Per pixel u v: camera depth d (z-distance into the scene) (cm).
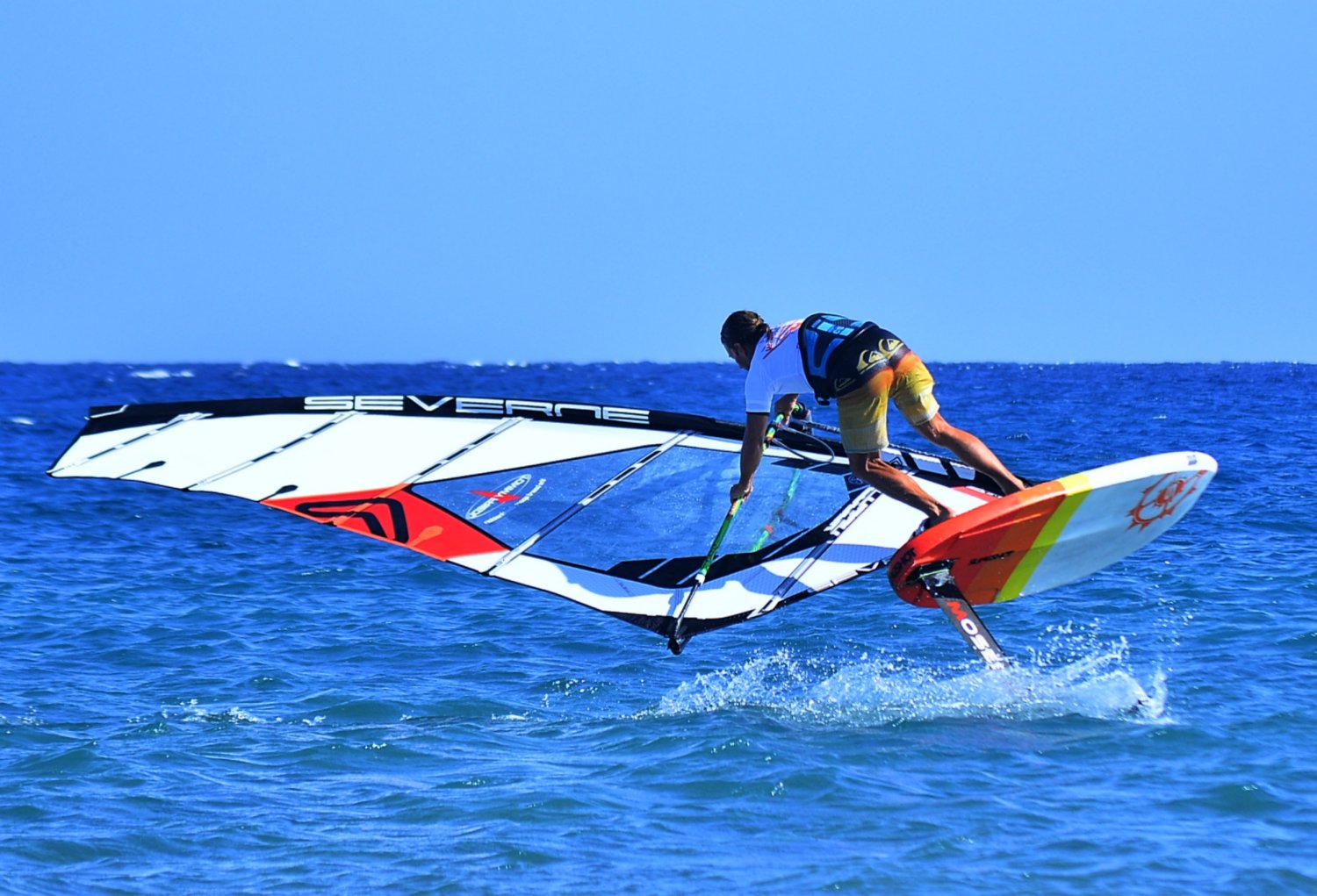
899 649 3672
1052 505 2708
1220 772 2441
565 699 3209
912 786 2409
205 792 2462
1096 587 4331
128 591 4644
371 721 2995
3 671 3478
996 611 4062
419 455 2978
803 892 1958
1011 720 2830
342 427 2931
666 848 2145
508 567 2830
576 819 2288
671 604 2845
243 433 2864
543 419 3131
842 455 3198
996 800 2323
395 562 5322
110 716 3045
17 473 8575
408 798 2417
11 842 2200
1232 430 12594
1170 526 2917
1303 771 2434
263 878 2047
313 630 4028
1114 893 1927
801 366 2719
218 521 6550
